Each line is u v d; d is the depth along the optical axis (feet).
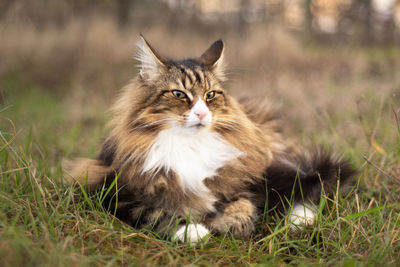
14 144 11.08
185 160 8.50
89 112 21.89
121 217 8.39
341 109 17.92
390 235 7.37
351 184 9.63
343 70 33.09
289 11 68.23
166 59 9.44
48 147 14.29
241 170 8.93
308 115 17.93
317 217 8.23
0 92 12.99
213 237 8.10
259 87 25.57
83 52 33.01
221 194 8.84
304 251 7.77
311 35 61.11
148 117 8.46
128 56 33.04
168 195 8.36
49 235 6.63
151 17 61.98
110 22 37.47
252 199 9.17
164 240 7.86
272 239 7.82
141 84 9.05
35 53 32.68
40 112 22.09
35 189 8.45
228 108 9.27
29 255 5.92
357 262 6.63
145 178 8.25
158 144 8.44
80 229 7.47
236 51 35.14
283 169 9.48
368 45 52.34
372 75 29.84
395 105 12.72
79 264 5.79
